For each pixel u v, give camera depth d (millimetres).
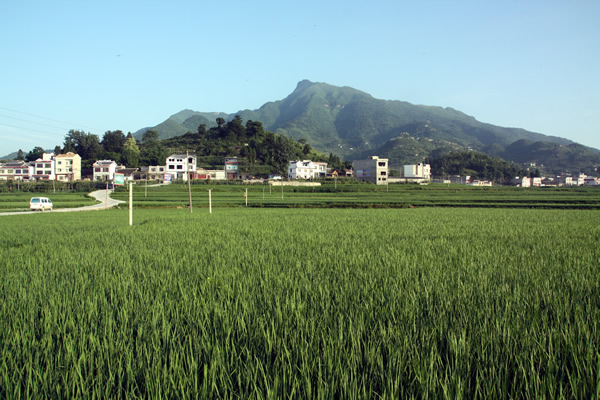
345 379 3359
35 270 8273
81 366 3828
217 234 15445
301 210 39188
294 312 5090
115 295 6152
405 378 3568
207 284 6711
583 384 3373
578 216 27031
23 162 108375
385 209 40875
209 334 4500
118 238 14320
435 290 6285
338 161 138500
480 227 18391
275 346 4129
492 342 4129
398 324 4727
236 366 3699
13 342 4230
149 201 54375
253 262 8922
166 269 8344
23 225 20891
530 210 37312
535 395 3195
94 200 57812
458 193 71250
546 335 4355
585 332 4320
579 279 7012
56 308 5367
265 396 3316
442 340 4262
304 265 8578
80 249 11445
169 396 3355
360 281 7004
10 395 3352
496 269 8141
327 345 4043
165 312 5254
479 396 3295
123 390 3486
